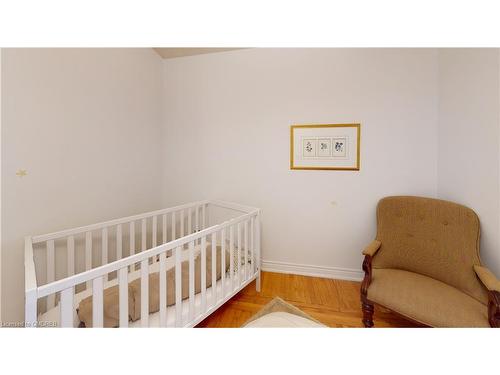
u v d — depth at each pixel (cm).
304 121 231
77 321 119
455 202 176
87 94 176
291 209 241
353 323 169
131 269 196
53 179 152
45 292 84
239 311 182
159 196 268
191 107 264
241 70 246
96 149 185
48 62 147
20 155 133
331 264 234
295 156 235
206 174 263
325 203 231
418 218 176
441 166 195
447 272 156
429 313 130
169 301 147
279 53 234
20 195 134
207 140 261
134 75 226
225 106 253
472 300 137
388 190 214
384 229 187
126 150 218
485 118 147
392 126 209
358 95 215
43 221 147
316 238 237
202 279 148
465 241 152
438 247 163
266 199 247
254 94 243
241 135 250
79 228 153
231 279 176
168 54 259
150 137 251
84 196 175
